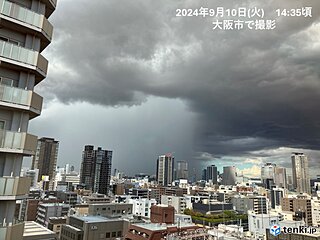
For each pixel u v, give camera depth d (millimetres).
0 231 16344
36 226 25719
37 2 21531
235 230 60188
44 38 21328
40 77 21344
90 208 86188
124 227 62281
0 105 18031
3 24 19250
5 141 17625
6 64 18859
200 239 43438
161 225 54375
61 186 170625
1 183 16859
